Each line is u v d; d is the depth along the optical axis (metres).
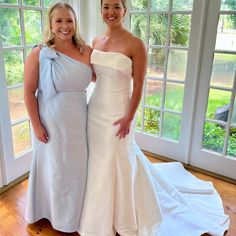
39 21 2.22
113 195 1.59
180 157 2.59
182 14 2.23
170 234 1.65
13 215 1.85
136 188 1.71
